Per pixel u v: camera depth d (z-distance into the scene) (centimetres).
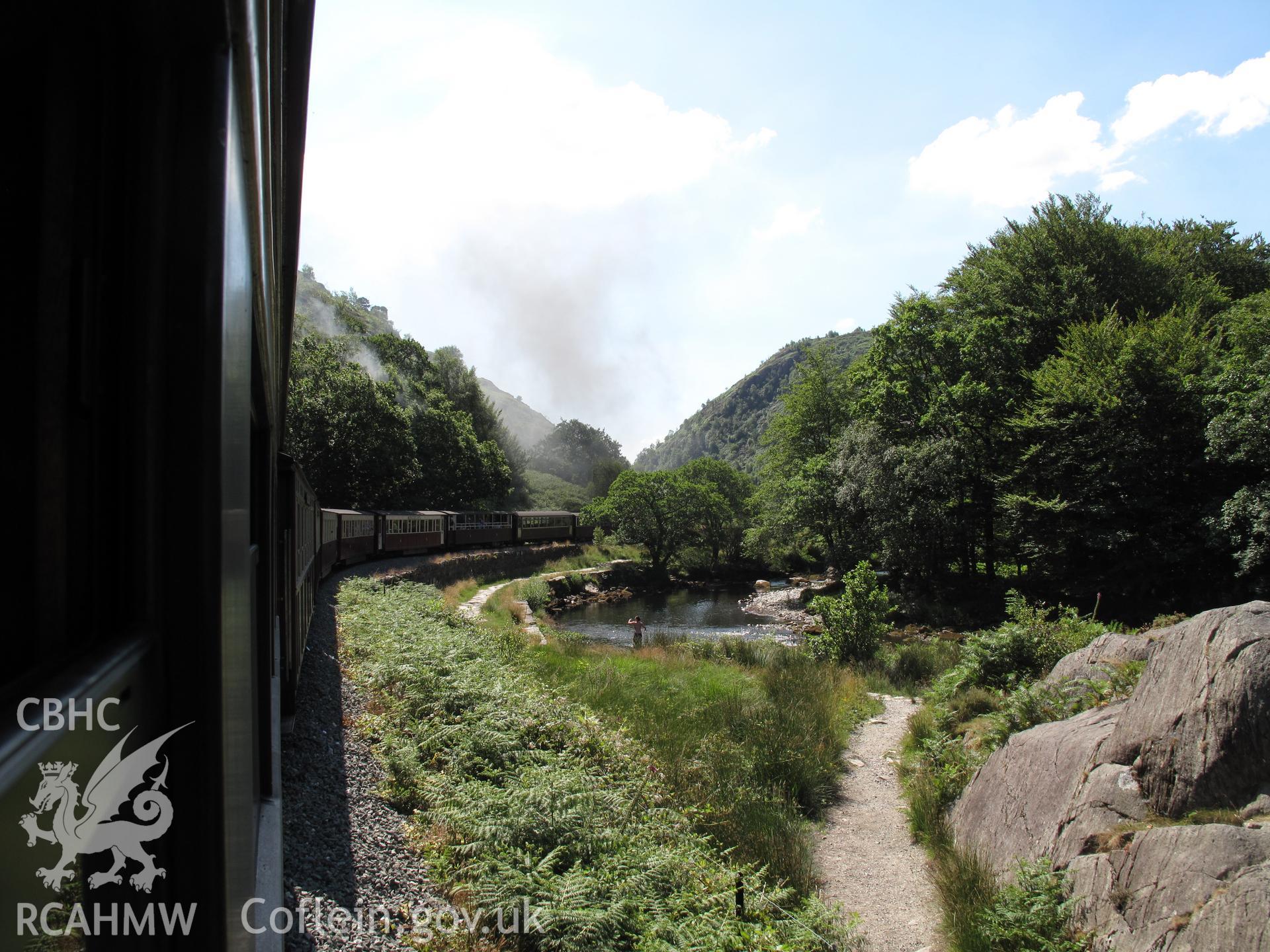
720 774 742
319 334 4269
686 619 2700
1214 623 447
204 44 96
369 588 1530
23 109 84
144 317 92
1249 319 2127
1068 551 2180
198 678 95
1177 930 352
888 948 500
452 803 478
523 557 3447
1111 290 2561
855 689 1205
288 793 458
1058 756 546
